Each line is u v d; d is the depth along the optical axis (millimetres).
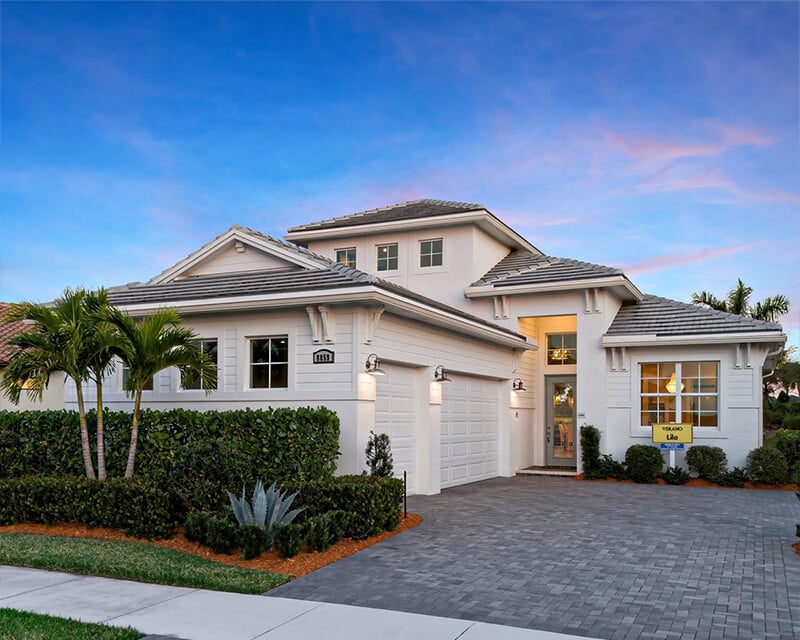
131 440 11023
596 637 5938
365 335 12125
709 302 30891
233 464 9641
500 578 7820
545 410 21859
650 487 16859
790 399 42312
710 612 6633
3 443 12180
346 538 9586
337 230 21734
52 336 10422
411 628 6125
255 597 7074
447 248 20875
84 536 9930
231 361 13141
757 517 12078
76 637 5742
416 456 14562
